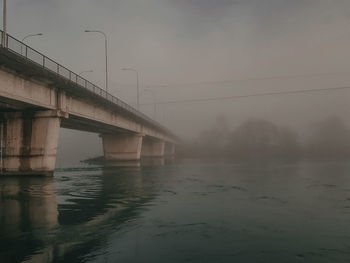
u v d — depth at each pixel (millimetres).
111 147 67625
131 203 14359
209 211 12422
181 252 7602
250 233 9273
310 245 8172
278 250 7797
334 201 14641
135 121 62125
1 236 8891
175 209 12836
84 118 37031
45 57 26906
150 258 7203
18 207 13461
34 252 7543
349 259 7188
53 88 28594
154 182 23922
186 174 31375
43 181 25156
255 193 17391
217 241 8516
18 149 28875
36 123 28766
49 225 10180
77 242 8352
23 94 24109
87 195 17078
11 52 20875
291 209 12773
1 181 25078
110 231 9453
